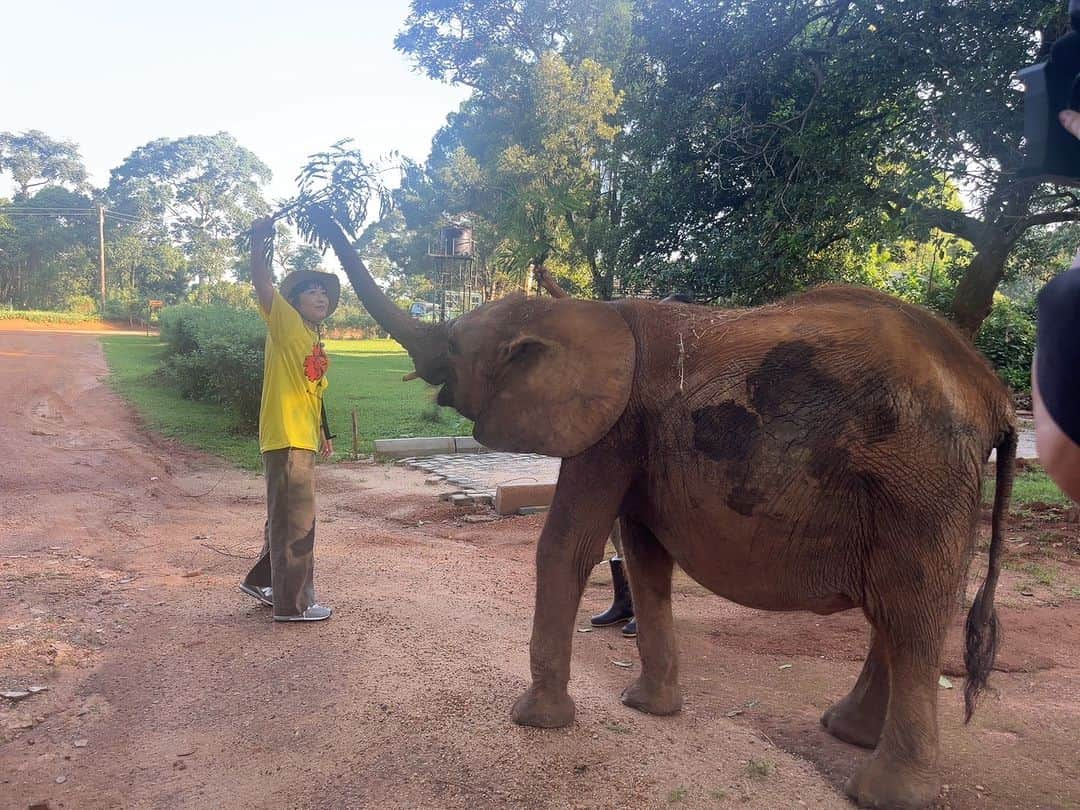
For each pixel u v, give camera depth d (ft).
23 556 21.68
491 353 12.11
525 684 13.79
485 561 23.62
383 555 23.73
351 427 54.03
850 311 10.73
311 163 13.64
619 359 11.27
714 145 31.71
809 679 15.16
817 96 28.99
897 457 9.75
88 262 261.65
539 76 81.66
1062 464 3.85
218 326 75.20
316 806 10.37
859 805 10.45
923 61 25.53
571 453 11.39
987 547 25.11
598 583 21.58
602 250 38.86
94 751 11.77
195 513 29.68
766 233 29.73
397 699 13.14
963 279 32.32
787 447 10.05
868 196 27.58
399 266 158.30
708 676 15.17
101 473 36.06
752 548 10.53
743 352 10.56
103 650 15.44
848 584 10.44
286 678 14.07
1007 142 24.49
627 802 10.45
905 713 10.23
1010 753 12.41
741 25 30.63
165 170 317.42
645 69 35.24
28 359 95.55
